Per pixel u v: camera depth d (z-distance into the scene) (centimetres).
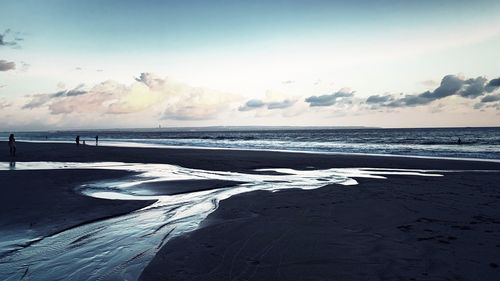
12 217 708
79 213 745
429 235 562
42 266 450
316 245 512
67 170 1541
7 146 3972
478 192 980
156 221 688
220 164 1927
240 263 444
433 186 1099
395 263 439
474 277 396
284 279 394
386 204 812
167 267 431
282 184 1198
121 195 980
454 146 3816
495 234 566
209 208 811
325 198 898
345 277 398
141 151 3119
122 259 472
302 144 4934
